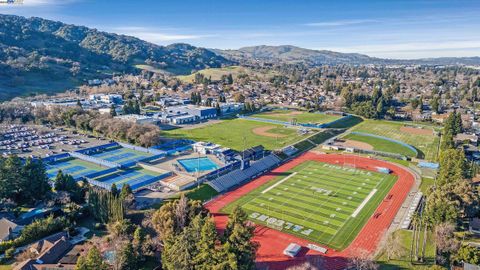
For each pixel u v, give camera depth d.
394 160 173.25
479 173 149.88
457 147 185.62
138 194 124.69
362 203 123.00
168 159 168.12
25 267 76.69
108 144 190.25
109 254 78.50
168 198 121.25
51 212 105.25
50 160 162.00
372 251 93.19
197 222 76.81
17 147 179.12
